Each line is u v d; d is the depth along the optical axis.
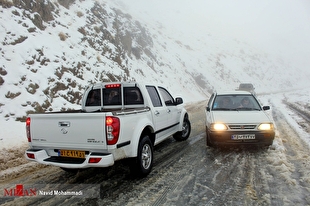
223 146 6.02
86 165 3.26
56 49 12.06
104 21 20.64
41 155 3.69
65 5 17.69
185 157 5.17
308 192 3.33
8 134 6.87
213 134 5.36
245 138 5.18
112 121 3.29
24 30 11.11
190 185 3.66
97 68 14.02
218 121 5.40
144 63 24.75
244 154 5.27
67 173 4.48
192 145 6.26
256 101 6.49
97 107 5.18
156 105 5.13
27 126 3.86
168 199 3.22
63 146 3.57
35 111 8.71
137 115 4.05
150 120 4.54
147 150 4.26
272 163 4.61
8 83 8.66
